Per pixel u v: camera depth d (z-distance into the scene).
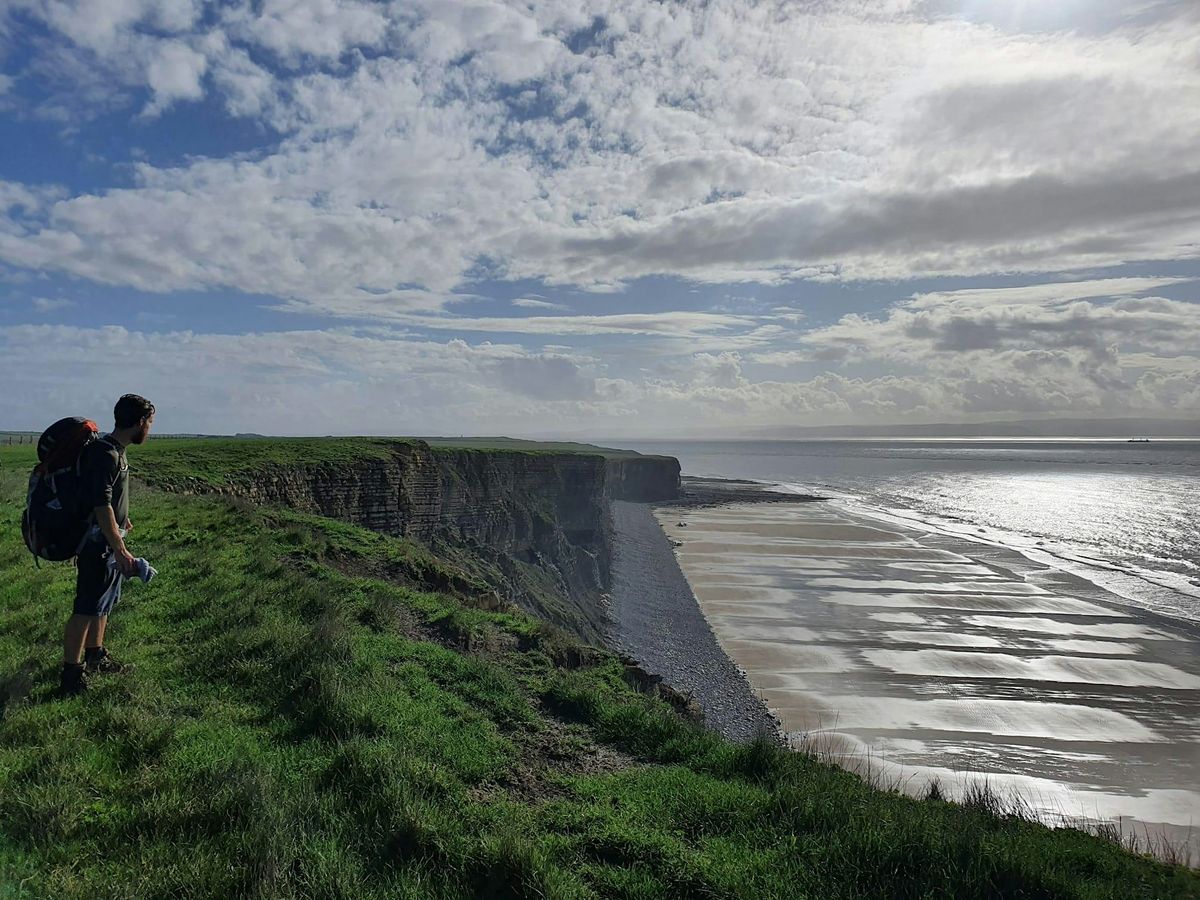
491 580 44.59
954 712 34.00
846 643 45.72
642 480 152.50
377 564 16.34
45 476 6.86
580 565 70.88
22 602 9.84
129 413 7.09
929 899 4.97
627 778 7.06
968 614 52.97
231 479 29.83
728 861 5.31
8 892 3.88
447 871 4.83
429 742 6.98
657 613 55.16
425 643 10.55
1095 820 24.06
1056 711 34.22
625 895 4.86
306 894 4.37
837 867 5.29
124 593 10.82
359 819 5.31
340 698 7.29
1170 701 35.56
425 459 45.69
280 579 12.38
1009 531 101.69
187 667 8.20
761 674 39.75
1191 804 25.64
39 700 6.77
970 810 7.20
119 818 4.94
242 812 5.02
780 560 78.12
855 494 168.75
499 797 6.24
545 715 8.86
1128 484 192.00
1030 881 5.36
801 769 7.66
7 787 5.08
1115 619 51.19
